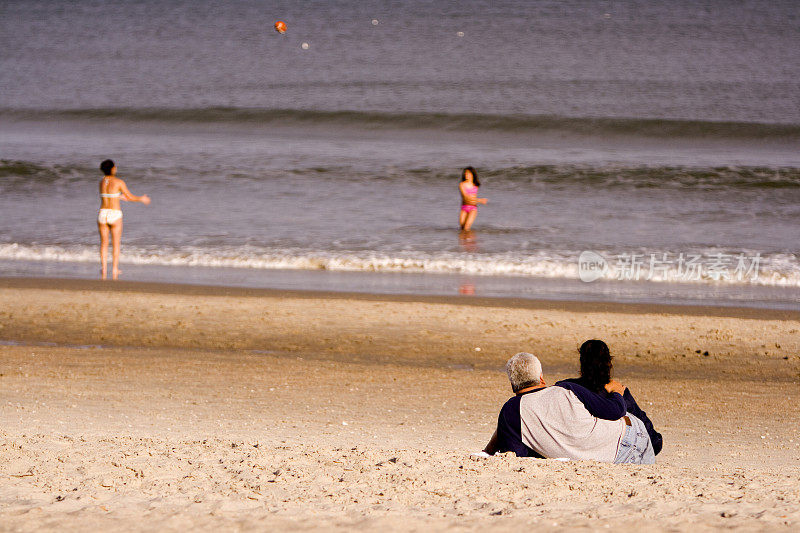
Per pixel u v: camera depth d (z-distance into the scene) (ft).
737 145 418.72
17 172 336.49
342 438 83.25
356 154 378.12
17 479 52.54
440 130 467.11
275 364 125.70
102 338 142.41
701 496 49.19
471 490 50.60
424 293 183.21
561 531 41.50
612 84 566.36
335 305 167.84
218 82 605.31
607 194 304.50
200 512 45.14
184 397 104.42
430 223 259.60
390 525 42.52
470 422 94.89
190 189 312.50
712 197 298.97
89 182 326.24
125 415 92.63
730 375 124.36
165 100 544.21
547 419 61.72
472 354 135.33
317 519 43.75
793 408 105.50
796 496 49.29
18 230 250.57
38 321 153.17
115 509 45.75
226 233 245.45
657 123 449.89
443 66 645.10
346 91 565.94
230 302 169.27
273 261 214.69
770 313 165.89
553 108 496.23
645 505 46.50
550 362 131.23
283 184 320.29
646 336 146.61
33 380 111.24
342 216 269.44
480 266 209.46
